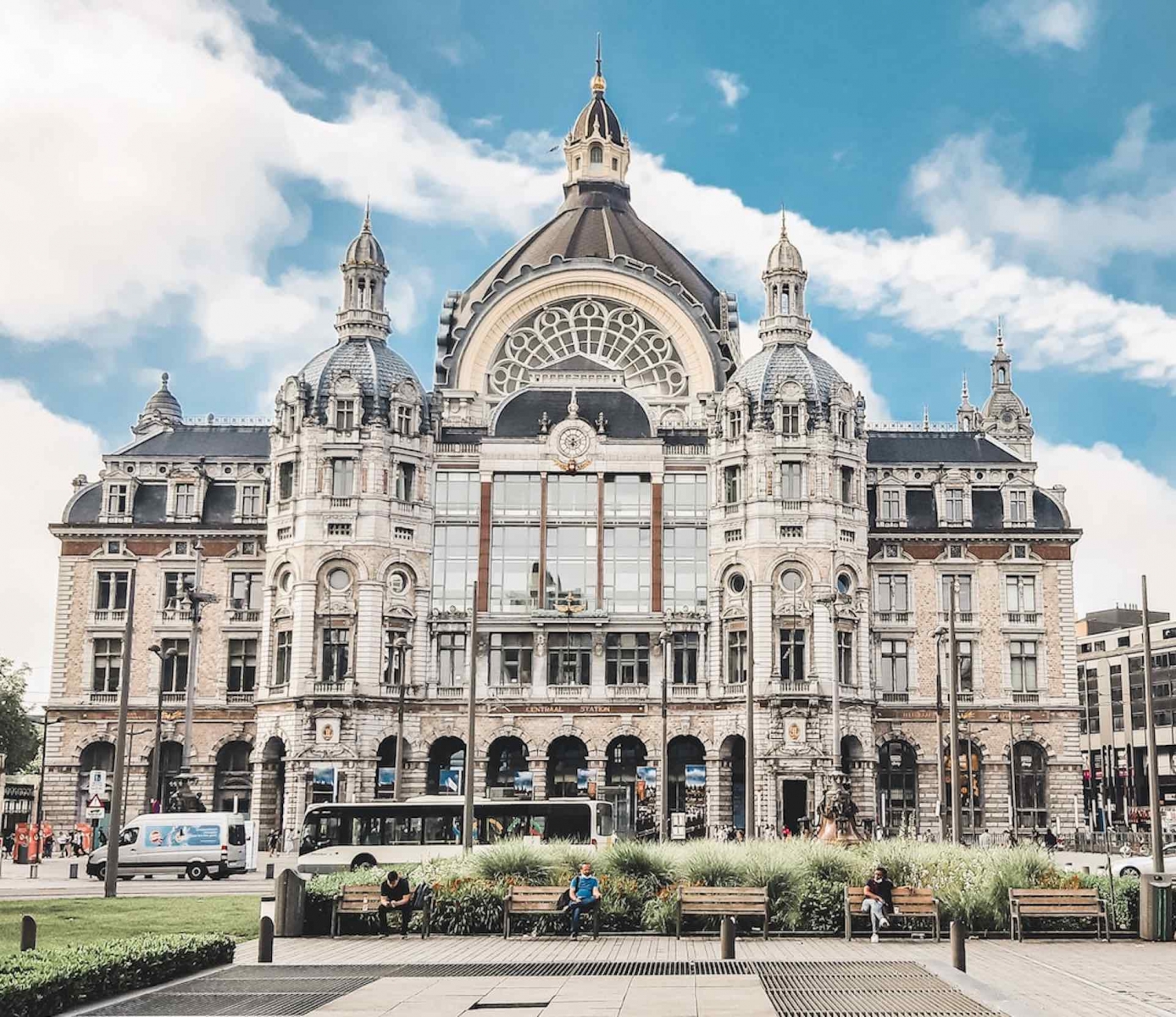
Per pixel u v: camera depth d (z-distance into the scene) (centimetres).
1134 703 17450
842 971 3253
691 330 11569
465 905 4222
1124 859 6962
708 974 3241
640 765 10256
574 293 11625
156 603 10731
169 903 5316
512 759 10281
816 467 10212
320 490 10188
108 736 10569
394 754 10100
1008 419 14225
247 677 10669
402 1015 2692
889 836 9525
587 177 13125
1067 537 10869
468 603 10381
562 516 10512
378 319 10825
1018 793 10619
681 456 10575
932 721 10581
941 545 10869
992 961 3519
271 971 3325
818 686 9894
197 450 11175
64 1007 2709
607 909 4228
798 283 10894
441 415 10838
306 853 7175
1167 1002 2875
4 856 10919
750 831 7181
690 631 10325
